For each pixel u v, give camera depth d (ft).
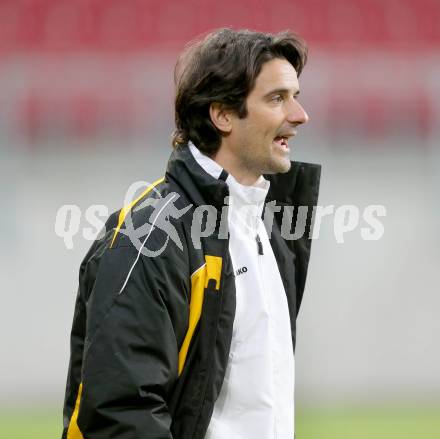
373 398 85.71
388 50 147.64
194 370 23.90
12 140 121.49
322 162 118.42
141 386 22.81
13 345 91.25
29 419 74.59
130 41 145.69
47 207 106.52
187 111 26.53
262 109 25.72
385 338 92.84
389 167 116.67
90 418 23.04
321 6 148.36
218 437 24.45
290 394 26.11
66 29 145.38
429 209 107.55
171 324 23.49
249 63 25.52
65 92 125.70
